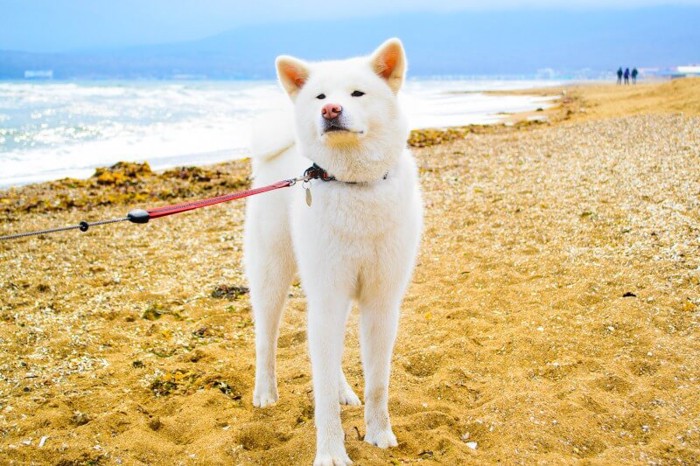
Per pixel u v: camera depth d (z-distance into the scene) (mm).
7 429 1657
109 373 1979
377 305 1539
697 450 1462
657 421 1587
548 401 1677
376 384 1563
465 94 25891
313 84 1490
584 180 4039
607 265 2555
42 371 1987
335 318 1482
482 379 1878
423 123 11305
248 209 1817
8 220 4188
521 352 1985
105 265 3104
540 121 9961
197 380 1927
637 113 8891
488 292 2457
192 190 5152
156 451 1579
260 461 1545
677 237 2736
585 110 11430
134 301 2592
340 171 1443
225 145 8641
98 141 8875
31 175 6391
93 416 1740
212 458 1532
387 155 1450
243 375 1963
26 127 9922
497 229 3271
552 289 2422
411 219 1512
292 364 2045
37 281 2836
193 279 2877
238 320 2408
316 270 1474
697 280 2305
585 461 1449
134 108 14477
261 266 1752
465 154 5957
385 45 1475
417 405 1742
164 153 7938
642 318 2092
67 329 2301
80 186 5434
